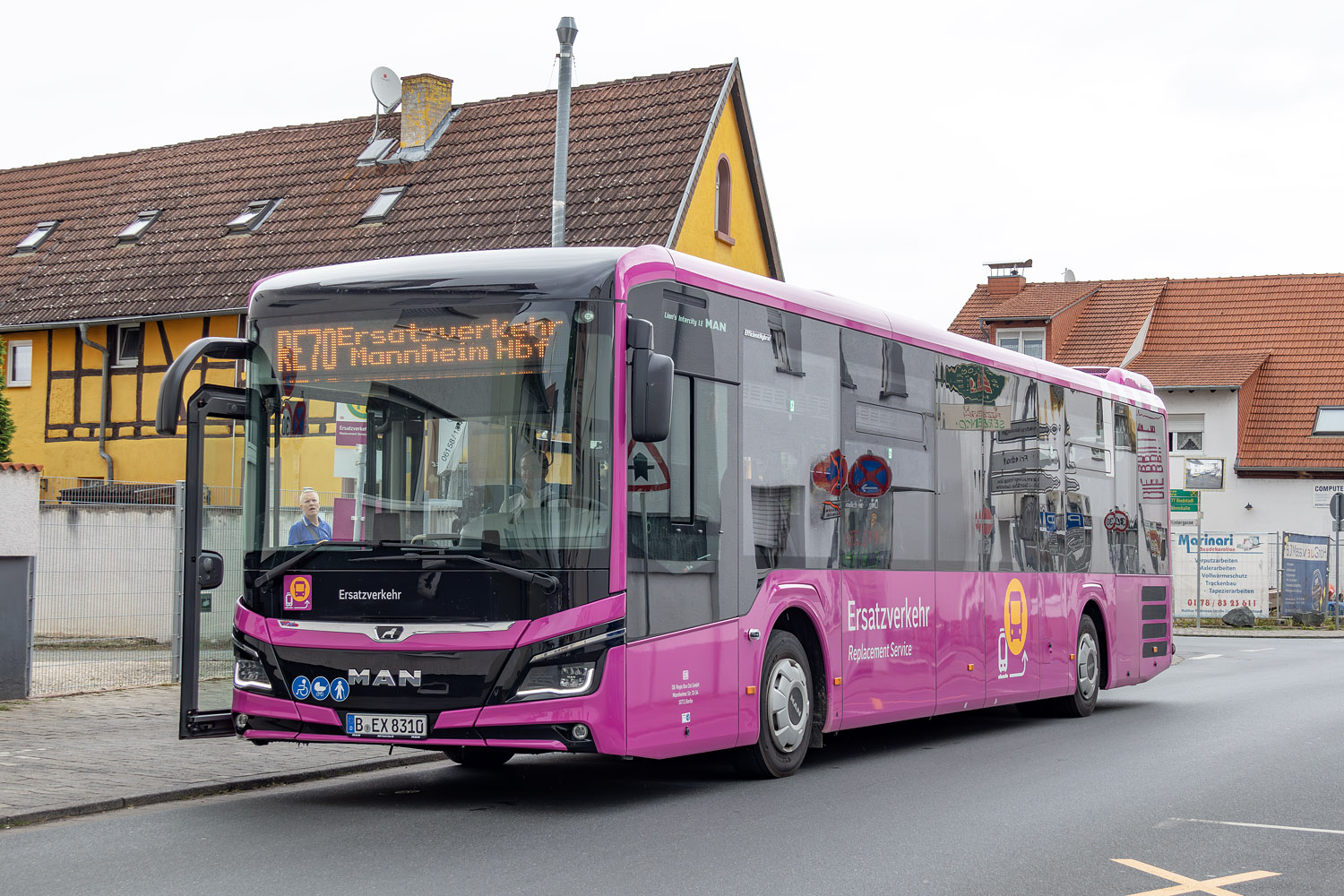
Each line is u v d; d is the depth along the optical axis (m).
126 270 33.62
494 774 11.65
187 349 9.59
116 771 10.88
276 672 9.60
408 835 8.73
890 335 12.96
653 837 8.71
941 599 13.55
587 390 9.25
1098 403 17.77
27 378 33.94
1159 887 7.42
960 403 14.19
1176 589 43.34
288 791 10.62
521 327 9.38
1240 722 15.74
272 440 9.80
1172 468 50.78
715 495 10.34
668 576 9.75
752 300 10.95
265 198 34.31
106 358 32.81
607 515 9.20
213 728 9.84
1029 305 55.00
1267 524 49.81
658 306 9.80
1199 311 55.38
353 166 34.25
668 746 9.68
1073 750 13.38
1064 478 16.58
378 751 12.28
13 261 35.34
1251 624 40.91
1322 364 52.06
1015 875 7.67
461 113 34.44
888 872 7.72
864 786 10.95
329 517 9.59
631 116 30.98
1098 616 17.52
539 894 7.09
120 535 16.84
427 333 9.54
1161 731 14.97
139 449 32.47
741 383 10.73
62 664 16.20
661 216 28.02
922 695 13.13
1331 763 12.23
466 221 30.45
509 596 9.11
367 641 9.33
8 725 13.42
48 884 7.30
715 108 30.02
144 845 8.37
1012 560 15.15
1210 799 10.31
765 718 11.02
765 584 10.88
